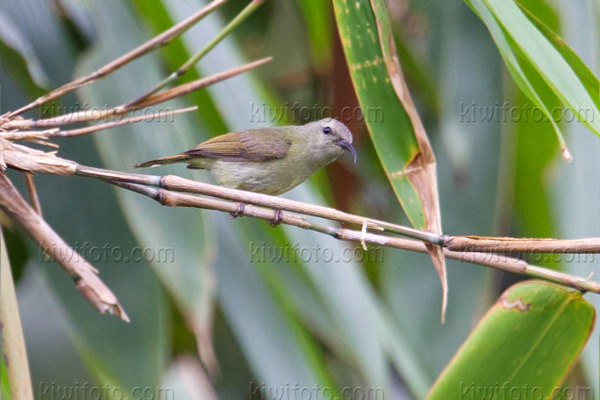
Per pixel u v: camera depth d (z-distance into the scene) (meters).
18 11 9.46
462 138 11.20
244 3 13.02
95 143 8.91
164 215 7.83
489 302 11.00
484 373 7.36
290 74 13.77
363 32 7.46
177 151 8.84
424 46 12.28
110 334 8.06
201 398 10.20
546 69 6.60
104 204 8.63
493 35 7.11
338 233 7.01
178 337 10.28
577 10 10.21
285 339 8.70
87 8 9.21
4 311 5.34
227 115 9.59
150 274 8.38
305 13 12.18
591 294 9.41
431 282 11.20
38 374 9.40
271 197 6.84
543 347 7.26
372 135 7.39
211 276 7.75
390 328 9.64
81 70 8.72
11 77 9.63
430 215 7.22
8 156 6.56
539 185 11.14
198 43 9.66
